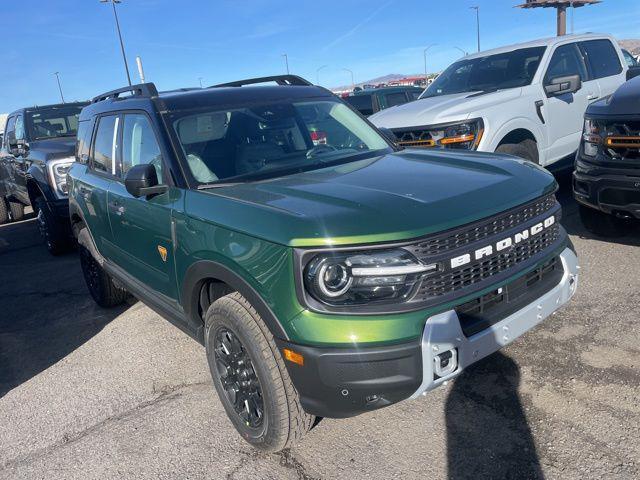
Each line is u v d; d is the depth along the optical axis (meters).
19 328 5.22
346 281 2.34
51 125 9.15
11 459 3.17
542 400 2.98
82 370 4.16
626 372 3.11
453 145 5.73
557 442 2.66
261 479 2.71
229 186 3.19
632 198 4.34
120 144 4.07
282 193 2.84
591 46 7.22
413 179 2.91
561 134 6.60
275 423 2.63
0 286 6.63
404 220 2.40
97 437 3.24
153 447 3.07
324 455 2.81
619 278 4.31
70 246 7.71
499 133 5.81
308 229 2.38
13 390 4.04
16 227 10.52
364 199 2.60
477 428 2.85
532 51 6.74
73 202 5.10
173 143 3.39
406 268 2.34
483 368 3.35
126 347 4.44
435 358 2.35
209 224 2.85
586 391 3.00
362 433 2.94
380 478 2.61
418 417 3.00
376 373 2.31
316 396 2.41
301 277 2.36
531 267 2.76
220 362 3.01
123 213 3.85
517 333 2.68
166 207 3.25
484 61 7.11
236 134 3.60
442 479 2.54
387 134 4.25
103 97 4.84
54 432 3.38
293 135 3.80
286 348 2.43
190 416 3.32
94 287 5.38
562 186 7.37
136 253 3.83
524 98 6.18
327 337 2.31
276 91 4.07
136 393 3.70
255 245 2.55
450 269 2.43
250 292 2.57
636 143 4.23
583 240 5.28
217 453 2.95
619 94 4.53
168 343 4.39
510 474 2.51
